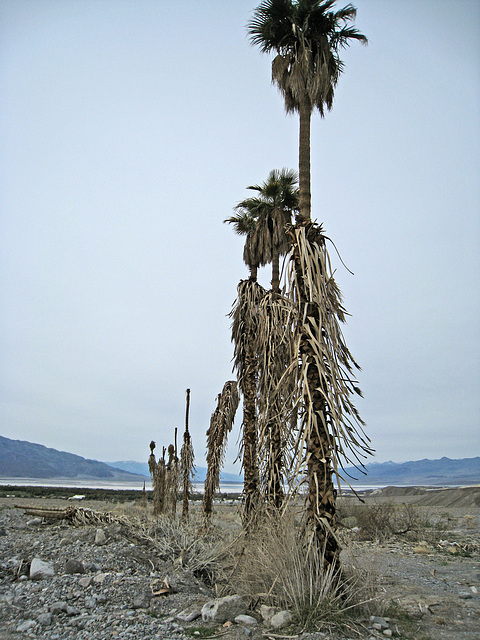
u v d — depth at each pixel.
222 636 5.49
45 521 12.66
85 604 6.54
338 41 9.09
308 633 5.38
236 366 12.56
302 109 8.66
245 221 14.58
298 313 7.46
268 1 8.71
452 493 40.91
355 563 6.69
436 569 10.46
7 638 5.33
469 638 5.43
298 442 6.82
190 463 18.47
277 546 6.79
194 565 8.83
